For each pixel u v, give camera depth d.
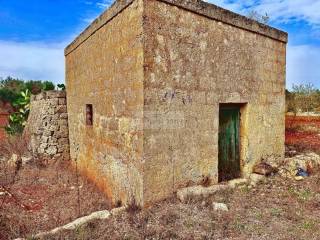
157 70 4.80
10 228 4.37
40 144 9.36
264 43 6.92
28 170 8.31
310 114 20.17
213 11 5.61
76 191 6.53
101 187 6.51
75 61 8.45
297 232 4.03
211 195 5.24
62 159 9.49
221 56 5.86
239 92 6.28
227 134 6.34
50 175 7.90
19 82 28.20
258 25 6.64
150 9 4.68
